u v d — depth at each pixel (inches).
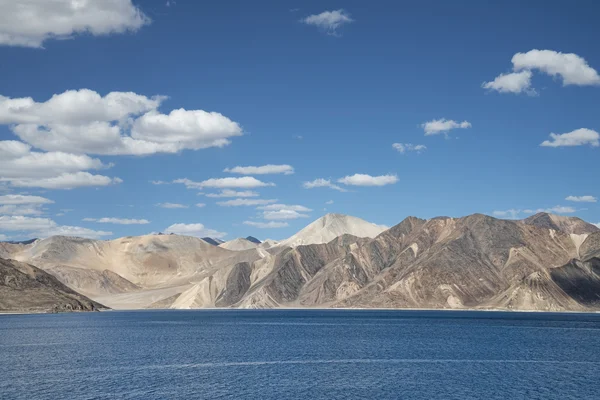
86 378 3152.1
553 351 4522.6
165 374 3299.7
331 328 7003.0
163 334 6013.8
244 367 3582.7
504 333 6220.5
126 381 3078.2
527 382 3149.6
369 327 7165.4
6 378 3142.2
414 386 3029.0
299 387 2974.9
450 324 7755.9
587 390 2955.2
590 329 6830.7
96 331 6392.7
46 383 3009.4
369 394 2837.1
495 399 2758.4
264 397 2751.0
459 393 2874.0
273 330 6638.8
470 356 4190.5
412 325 7534.5
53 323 7859.3
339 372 3425.2
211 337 5664.4
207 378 3189.0
